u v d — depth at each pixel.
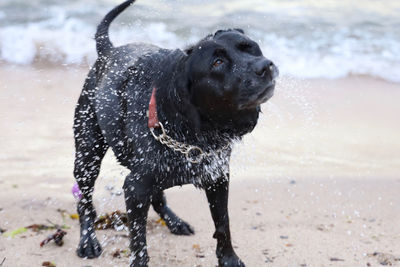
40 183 5.48
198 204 5.18
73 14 11.68
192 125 3.24
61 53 9.62
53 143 6.49
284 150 6.52
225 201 3.77
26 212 4.84
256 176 5.81
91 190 4.39
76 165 4.37
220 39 3.19
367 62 10.16
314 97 8.38
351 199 5.30
